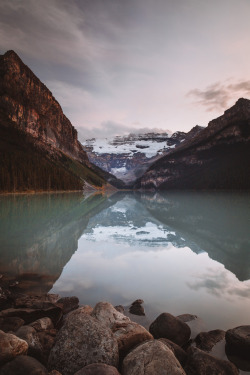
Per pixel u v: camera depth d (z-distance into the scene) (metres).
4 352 4.29
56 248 14.98
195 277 9.95
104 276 10.16
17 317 6.48
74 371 4.41
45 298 7.96
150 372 4.04
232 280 9.62
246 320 6.62
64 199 71.44
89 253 13.84
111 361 4.56
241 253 13.84
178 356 5.00
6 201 56.91
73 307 7.53
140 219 30.30
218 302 7.71
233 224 25.62
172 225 25.03
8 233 19.67
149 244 16.20
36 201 59.38
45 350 5.23
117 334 5.29
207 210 42.47
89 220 28.53
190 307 7.38
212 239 17.92
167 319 6.07
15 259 12.57
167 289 8.76
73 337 4.75
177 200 79.69
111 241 17.09
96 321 5.17
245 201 67.19
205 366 4.52
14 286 9.09
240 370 4.77
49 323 6.37
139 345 4.77
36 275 10.32
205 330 6.18
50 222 25.97
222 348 5.36
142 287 8.95
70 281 9.62
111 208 48.03
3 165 104.31
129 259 12.66
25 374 4.00
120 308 7.27
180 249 14.81
